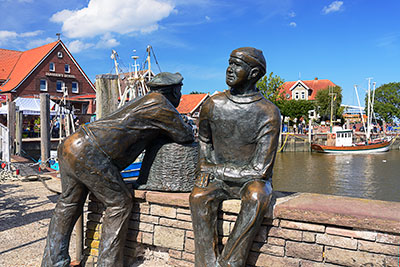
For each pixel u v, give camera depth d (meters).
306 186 18.94
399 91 55.91
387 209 2.50
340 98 46.94
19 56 35.41
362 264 2.36
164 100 3.07
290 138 36.88
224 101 2.80
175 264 3.09
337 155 33.59
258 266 2.69
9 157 10.62
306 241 2.53
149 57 15.00
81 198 3.08
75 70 33.19
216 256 2.65
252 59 2.64
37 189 7.64
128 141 3.00
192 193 2.75
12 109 15.00
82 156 2.85
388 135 45.81
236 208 2.70
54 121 17.92
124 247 3.34
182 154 3.21
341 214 2.39
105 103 4.53
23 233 4.53
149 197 3.16
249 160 2.79
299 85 53.22
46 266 2.99
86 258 3.48
